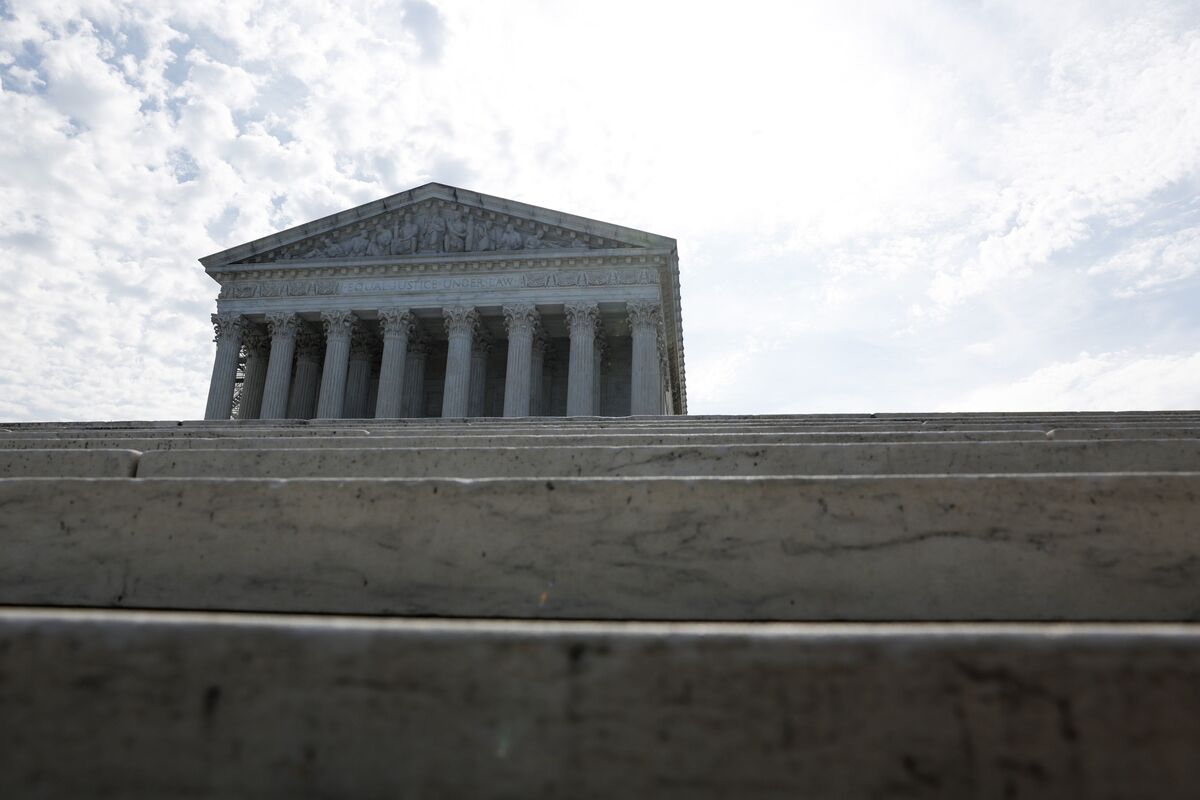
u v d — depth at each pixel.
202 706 1.79
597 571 3.65
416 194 46.72
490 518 3.77
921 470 5.37
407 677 1.82
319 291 46.44
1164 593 3.34
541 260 44.47
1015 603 3.39
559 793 1.73
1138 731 1.61
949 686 1.70
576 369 42.78
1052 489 3.52
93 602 3.86
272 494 3.92
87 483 4.04
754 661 1.78
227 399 44.97
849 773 1.67
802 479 3.66
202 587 3.82
